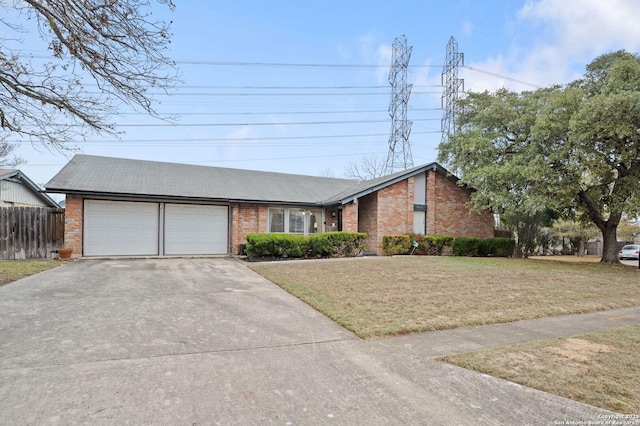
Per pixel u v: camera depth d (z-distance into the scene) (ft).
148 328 15.98
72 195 42.47
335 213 57.72
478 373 11.85
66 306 19.40
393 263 40.27
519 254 60.44
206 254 50.11
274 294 23.70
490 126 53.93
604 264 48.67
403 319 18.02
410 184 57.41
